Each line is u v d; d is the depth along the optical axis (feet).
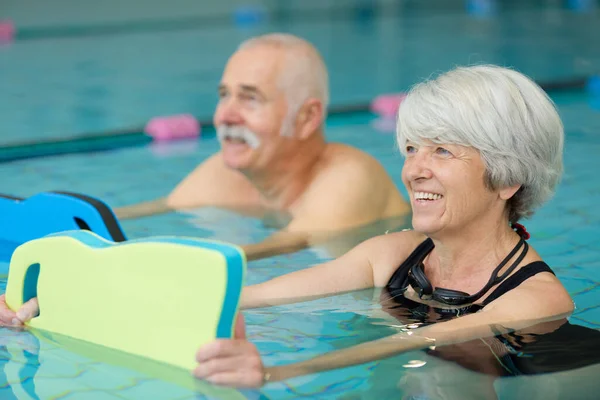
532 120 8.92
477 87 8.84
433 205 9.11
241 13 52.21
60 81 31.91
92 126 24.02
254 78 13.99
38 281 9.15
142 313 8.13
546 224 13.91
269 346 8.71
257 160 14.26
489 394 7.54
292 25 49.67
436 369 8.00
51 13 48.91
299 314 9.62
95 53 39.14
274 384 7.64
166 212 15.05
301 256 12.39
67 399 7.44
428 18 53.57
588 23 48.70
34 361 8.29
